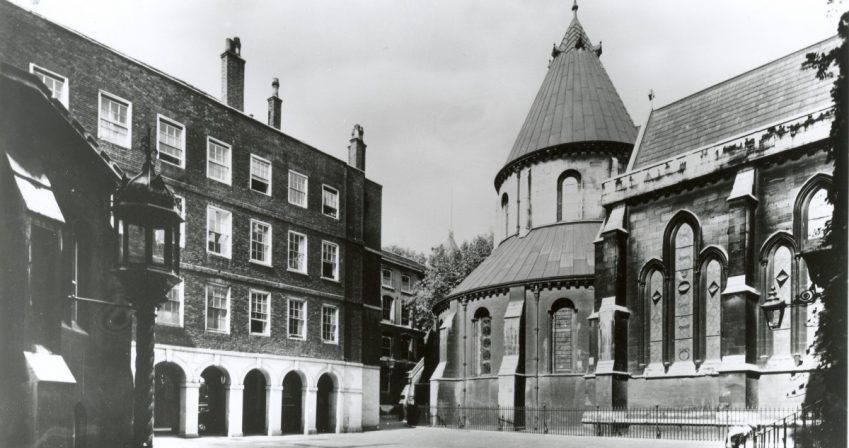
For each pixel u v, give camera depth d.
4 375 9.71
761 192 27.45
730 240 27.45
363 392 36.59
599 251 33.41
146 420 9.60
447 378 43.06
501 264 43.44
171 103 26.83
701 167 29.67
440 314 48.25
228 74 31.33
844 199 12.26
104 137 24.09
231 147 29.58
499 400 38.06
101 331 14.18
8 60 21.23
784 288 26.09
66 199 12.34
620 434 30.17
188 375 26.28
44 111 10.84
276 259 31.34
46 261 10.99
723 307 26.94
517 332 38.59
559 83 47.78
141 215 10.12
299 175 33.41
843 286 12.01
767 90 31.19
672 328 30.41
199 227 27.59
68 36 23.03
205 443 24.20
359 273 36.81
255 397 31.64
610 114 45.19
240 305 29.06
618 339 31.47
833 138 12.62
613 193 33.62
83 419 13.28
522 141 47.59
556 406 37.22
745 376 25.64
